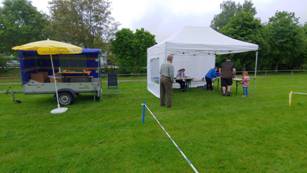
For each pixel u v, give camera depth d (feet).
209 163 8.63
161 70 18.61
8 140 11.20
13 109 18.25
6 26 66.23
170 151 9.73
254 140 10.88
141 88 32.63
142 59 63.57
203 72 34.14
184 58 32.86
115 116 15.88
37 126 13.53
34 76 21.17
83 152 9.69
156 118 15.19
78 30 55.16
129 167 8.37
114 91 29.14
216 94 25.62
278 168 8.18
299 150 9.64
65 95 19.75
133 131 12.46
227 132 12.13
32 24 74.59
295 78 46.60
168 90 18.48
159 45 22.44
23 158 9.16
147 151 9.75
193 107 18.62
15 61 73.15
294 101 20.52
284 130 12.26
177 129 12.78
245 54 60.64
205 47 20.75
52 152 9.73
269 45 60.49
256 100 21.39
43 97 24.12
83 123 14.12
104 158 9.11
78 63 26.12
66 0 54.85
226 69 23.89
